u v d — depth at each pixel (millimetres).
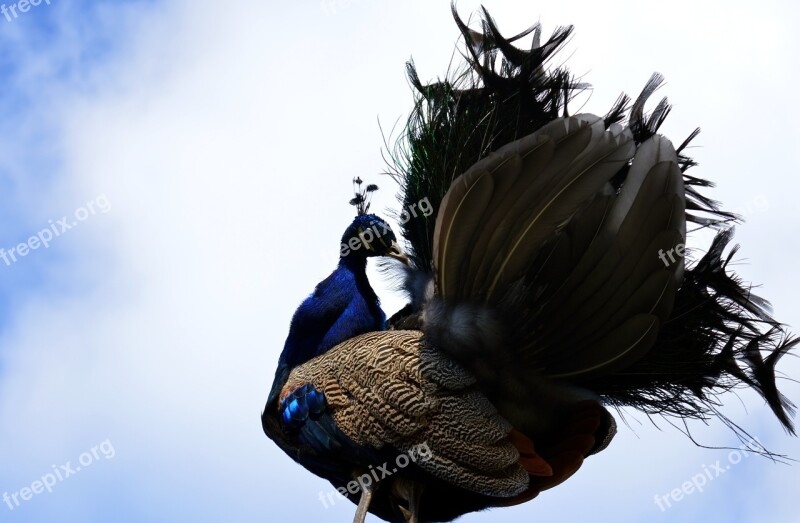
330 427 8281
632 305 7637
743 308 8266
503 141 8461
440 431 7953
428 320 7992
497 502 8570
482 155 8430
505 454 7902
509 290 7730
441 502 8805
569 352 7930
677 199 7363
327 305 8859
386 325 9156
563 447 8164
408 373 8062
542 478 8211
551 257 7723
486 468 7922
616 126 7426
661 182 7387
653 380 8352
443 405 7965
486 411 7953
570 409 8242
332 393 8312
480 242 7508
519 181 7168
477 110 8617
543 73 8656
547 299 7746
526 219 7379
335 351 8555
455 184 7172
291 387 8562
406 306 9320
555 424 8297
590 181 7258
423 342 8188
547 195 7277
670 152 7520
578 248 7676
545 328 7840
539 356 7969
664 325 8211
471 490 8000
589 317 7754
